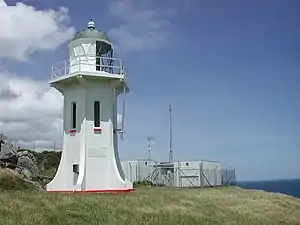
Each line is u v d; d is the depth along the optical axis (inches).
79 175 1366.9
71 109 1460.4
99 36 1491.1
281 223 1127.6
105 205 962.1
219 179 2342.5
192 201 1203.2
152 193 1334.9
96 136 1419.8
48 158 2438.5
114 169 1423.5
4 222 736.3
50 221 782.5
